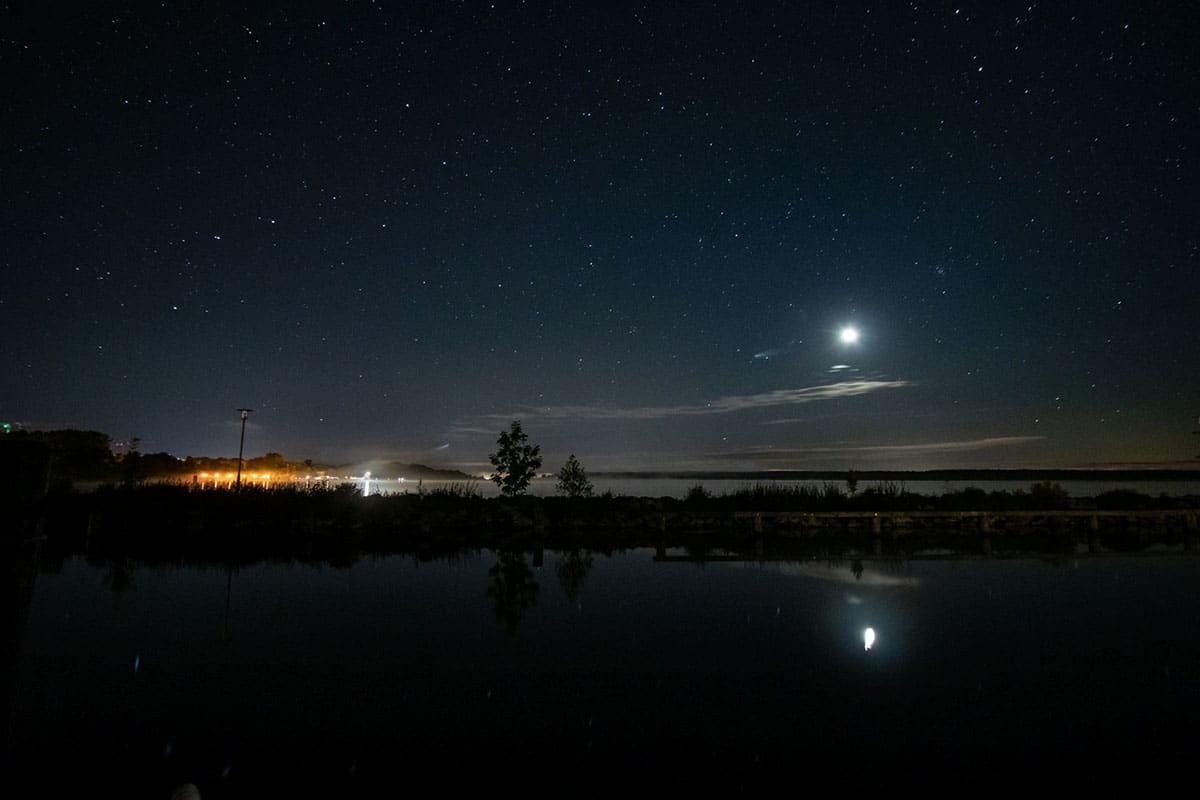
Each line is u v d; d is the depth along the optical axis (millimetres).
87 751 5891
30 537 5625
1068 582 14133
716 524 24594
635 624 10602
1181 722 6570
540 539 22703
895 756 5863
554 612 11484
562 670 8305
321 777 5457
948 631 10102
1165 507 26953
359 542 21688
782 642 9555
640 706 7066
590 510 25641
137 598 12594
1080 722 6590
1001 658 8711
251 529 23312
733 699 7273
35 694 7332
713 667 8414
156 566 16547
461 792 5227
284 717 6750
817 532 24312
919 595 12812
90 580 14562
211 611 11531
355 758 5816
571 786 5332
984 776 5496
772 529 24750
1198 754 5875
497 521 24672
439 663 8570
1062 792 5227
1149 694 7363
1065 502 27609
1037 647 9203
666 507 26516
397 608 11750
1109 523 24859
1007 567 16281
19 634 5570
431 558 18219
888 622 10688
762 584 14078
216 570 15992
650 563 17172
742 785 5352
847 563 17078
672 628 10352
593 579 14758
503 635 9977
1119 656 8797
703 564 17031
